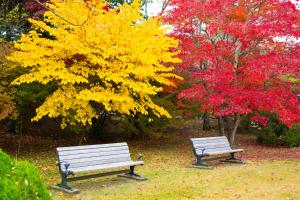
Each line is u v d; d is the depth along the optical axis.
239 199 7.15
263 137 16.52
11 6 15.69
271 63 11.40
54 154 12.89
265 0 12.34
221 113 12.09
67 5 10.57
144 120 15.20
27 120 15.09
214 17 12.59
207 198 7.21
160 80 11.56
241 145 16.12
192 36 13.23
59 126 17.28
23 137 16.06
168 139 17.36
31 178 3.76
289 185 8.32
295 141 15.72
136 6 11.09
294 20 11.80
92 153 8.34
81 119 10.43
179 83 14.09
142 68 10.45
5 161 3.76
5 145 14.29
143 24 11.31
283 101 12.17
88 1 10.20
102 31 10.33
